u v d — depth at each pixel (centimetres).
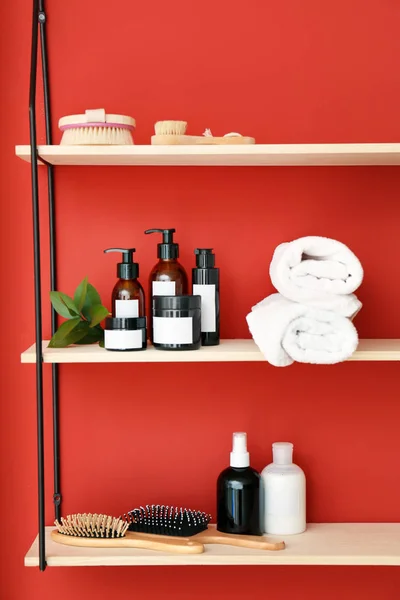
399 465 151
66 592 151
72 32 148
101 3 147
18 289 150
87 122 130
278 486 143
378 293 150
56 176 149
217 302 139
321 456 151
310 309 127
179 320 131
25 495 151
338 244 131
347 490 151
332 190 149
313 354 127
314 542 139
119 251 137
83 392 150
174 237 150
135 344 132
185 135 134
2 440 151
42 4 147
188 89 148
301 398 151
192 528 142
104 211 149
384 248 150
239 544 137
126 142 132
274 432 151
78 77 148
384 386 151
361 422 151
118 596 151
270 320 128
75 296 139
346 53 148
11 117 149
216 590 151
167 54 148
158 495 151
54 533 141
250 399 151
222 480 142
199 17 148
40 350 129
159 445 151
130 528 142
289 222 149
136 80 148
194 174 149
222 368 151
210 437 151
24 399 150
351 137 149
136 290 137
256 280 150
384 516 151
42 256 150
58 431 150
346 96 148
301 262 131
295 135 148
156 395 151
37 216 128
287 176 149
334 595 152
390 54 148
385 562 133
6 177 149
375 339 149
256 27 148
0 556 151
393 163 145
